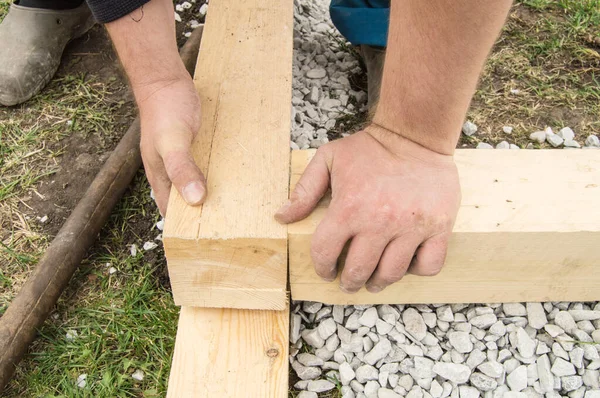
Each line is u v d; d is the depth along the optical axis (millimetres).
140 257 1618
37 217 1711
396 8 1066
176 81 1392
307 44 2205
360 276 1189
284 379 1263
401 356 1387
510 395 1325
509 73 2113
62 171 1827
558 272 1383
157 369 1406
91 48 2236
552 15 2324
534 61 2158
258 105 1469
